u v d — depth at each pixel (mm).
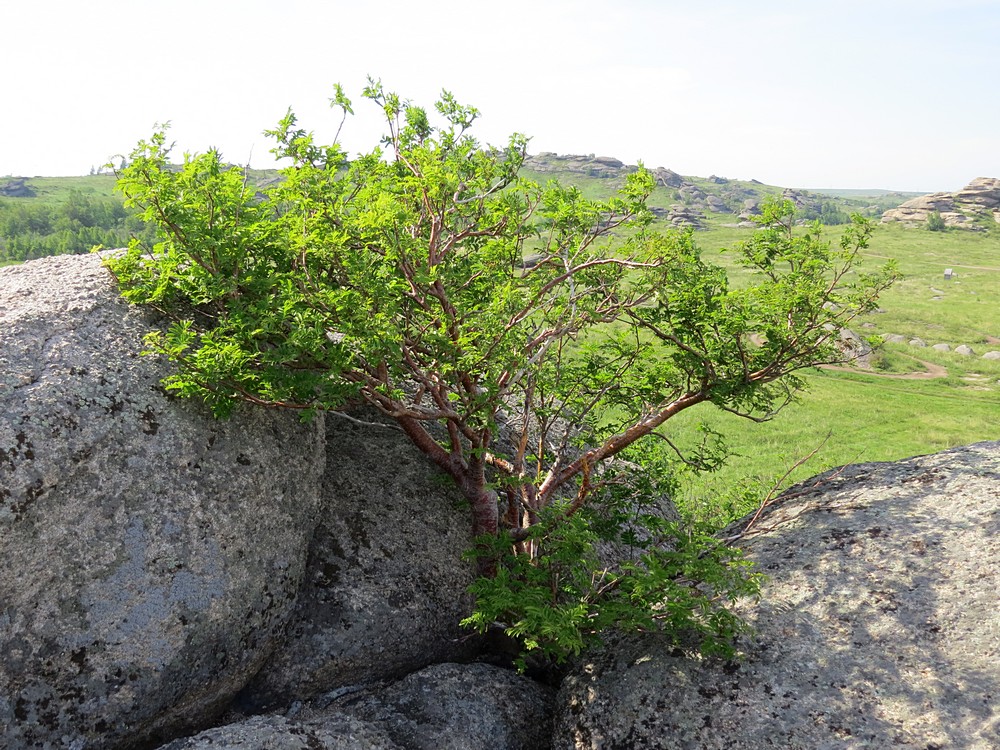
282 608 6770
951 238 124875
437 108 7902
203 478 6250
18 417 5492
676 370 9188
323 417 7848
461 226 8352
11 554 5273
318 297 6297
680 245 7848
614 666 6672
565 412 10578
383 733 6340
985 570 6207
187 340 5957
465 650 8031
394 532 8047
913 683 5520
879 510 7379
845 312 8195
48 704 5383
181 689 5953
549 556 7391
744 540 7703
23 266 7570
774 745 5441
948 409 30078
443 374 7406
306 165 6781
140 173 6074
